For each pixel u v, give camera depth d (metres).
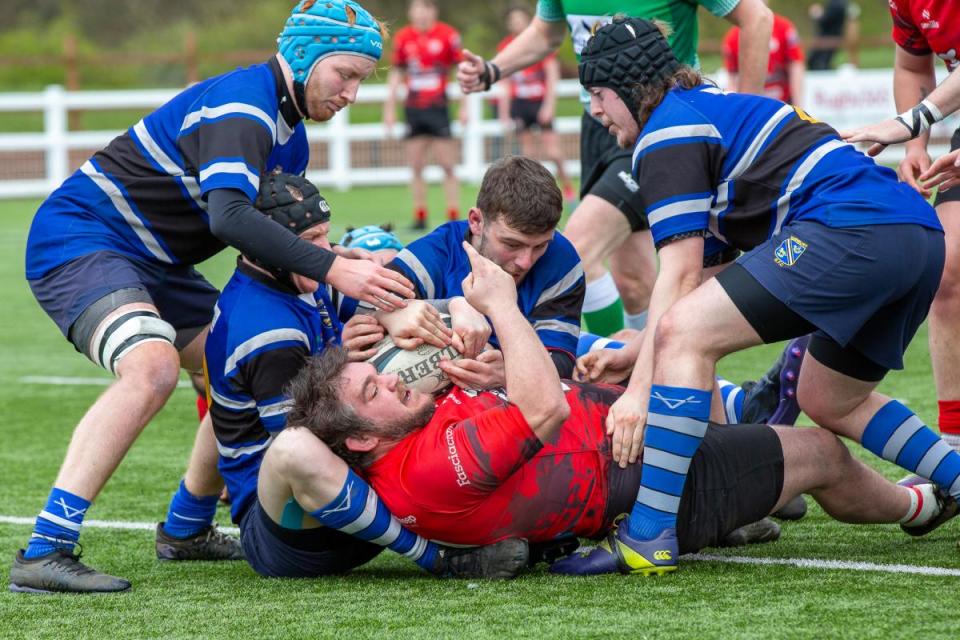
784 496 12.67
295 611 11.36
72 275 13.27
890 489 13.24
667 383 11.73
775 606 10.89
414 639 10.27
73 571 12.43
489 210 12.38
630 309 22.09
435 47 50.62
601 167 20.69
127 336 12.76
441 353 12.18
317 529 12.34
